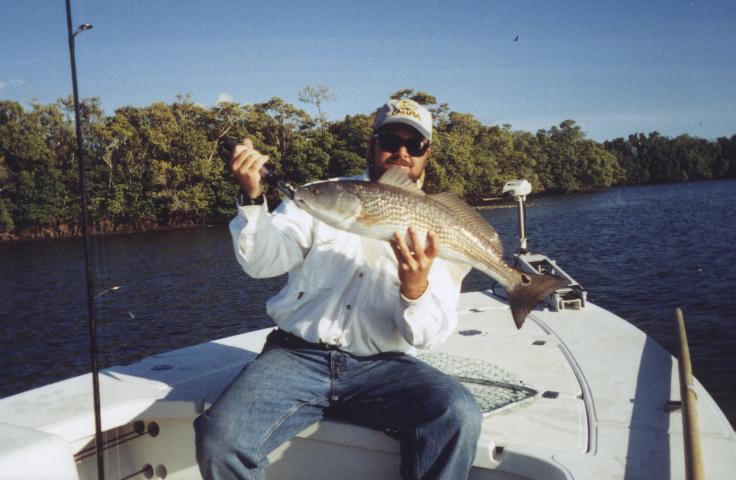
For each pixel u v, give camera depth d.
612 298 15.42
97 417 2.26
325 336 2.31
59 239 45.53
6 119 46.38
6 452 1.82
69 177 45.75
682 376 2.33
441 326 2.33
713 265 19.56
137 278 23.23
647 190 92.44
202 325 15.04
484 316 4.14
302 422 2.33
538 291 2.57
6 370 12.12
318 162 59.94
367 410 2.28
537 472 2.02
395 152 2.66
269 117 65.31
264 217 2.24
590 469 1.93
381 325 2.33
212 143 58.75
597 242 29.64
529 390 2.66
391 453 2.27
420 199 2.31
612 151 118.00
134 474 2.80
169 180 54.81
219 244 37.19
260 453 2.18
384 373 2.30
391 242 2.23
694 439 1.82
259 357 2.42
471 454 2.07
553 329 3.73
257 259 2.28
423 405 2.09
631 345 3.35
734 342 9.88
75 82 2.45
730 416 6.81
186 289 20.41
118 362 11.75
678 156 119.19
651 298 14.95
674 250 24.52
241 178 2.20
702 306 13.36
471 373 2.88
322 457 2.42
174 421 2.71
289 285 2.47
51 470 1.89
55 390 2.81
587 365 3.07
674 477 1.92
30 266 28.88
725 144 122.44
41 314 17.42
